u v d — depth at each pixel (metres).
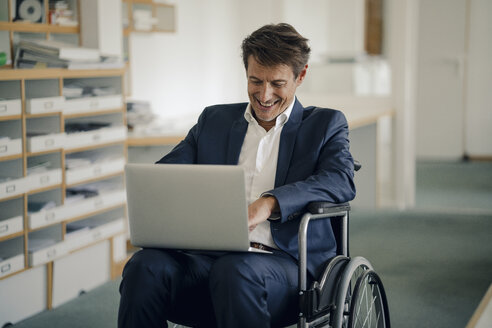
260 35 2.07
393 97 5.62
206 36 5.62
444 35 7.85
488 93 7.82
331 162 2.10
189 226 1.93
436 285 3.54
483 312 3.11
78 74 3.26
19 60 3.27
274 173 2.17
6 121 2.96
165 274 1.95
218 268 1.91
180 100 5.32
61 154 3.17
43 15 3.45
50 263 3.20
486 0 7.69
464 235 4.56
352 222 4.94
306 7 5.93
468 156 7.97
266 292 1.91
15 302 3.03
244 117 2.22
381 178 5.68
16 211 3.00
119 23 3.82
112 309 3.22
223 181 1.86
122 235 3.76
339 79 5.81
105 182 3.64
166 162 2.24
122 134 3.56
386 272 3.76
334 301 2.09
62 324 3.03
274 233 2.08
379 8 5.95
